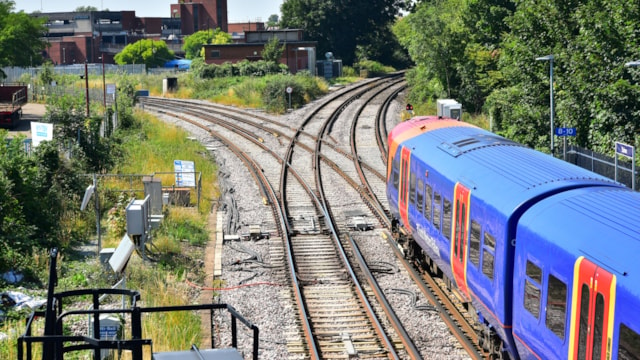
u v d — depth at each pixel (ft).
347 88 432.66
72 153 189.26
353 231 149.48
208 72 465.06
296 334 96.99
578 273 63.36
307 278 120.37
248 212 165.37
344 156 230.89
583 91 157.79
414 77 390.01
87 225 149.89
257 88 391.45
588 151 152.76
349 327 99.04
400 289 113.91
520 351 77.15
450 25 324.60
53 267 52.31
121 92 338.54
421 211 114.83
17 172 136.46
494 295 81.51
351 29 618.44
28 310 102.01
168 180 185.37
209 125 308.19
